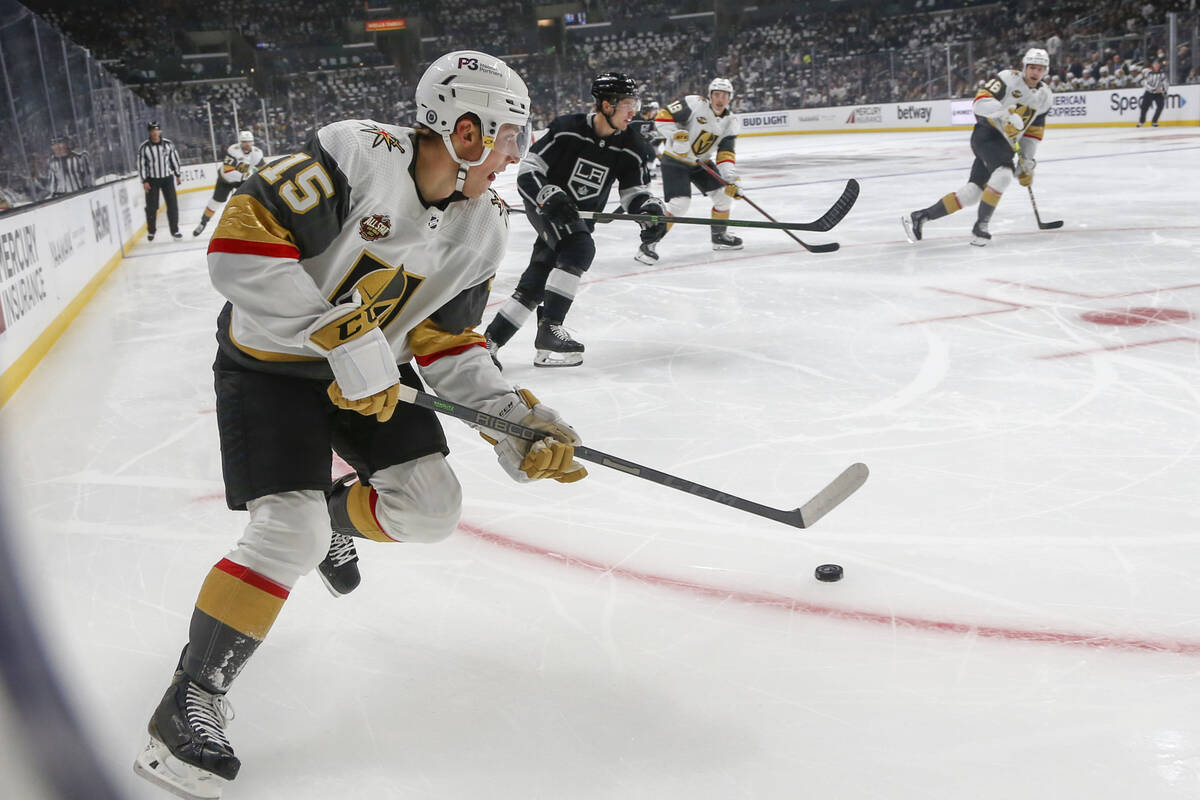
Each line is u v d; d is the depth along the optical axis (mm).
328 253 1728
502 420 1923
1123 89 19781
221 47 29172
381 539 2129
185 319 6734
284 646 2277
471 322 2033
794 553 2668
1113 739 1813
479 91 1685
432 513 1989
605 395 4289
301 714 2002
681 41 30219
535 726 1935
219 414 1806
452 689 2078
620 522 2924
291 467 1748
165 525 3086
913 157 16328
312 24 29922
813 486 3152
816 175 14266
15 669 670
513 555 2725
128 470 3645
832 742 1845
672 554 2695
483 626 2348
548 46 30875
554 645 2248
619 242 8953
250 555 1721
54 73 7914
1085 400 3867
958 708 1937
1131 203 9305
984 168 7418
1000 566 2539
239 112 24125
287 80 29906
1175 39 18875
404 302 1903
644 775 1771
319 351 1642
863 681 2049
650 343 5195
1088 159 13750
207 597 1705
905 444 3484
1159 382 4051
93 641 2344
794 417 3855
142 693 2107
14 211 5551
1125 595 2359
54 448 3949
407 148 1716
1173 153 13805
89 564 2799
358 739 1911
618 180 4840
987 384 4148
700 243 8594
